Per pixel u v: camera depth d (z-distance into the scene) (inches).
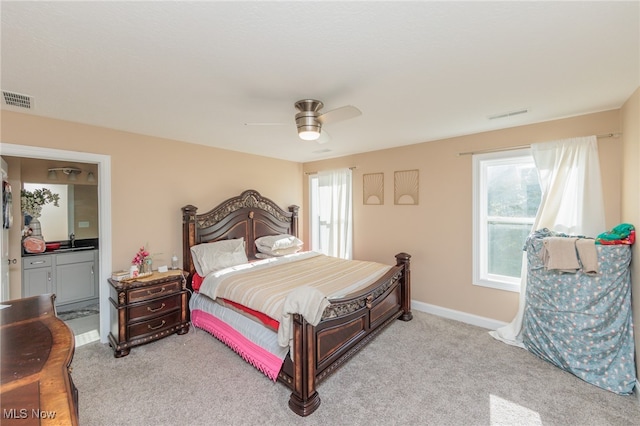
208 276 124.3
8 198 117.8
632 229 83.4
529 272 104.1
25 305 66.7
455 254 136.6
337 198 181.8
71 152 107.2
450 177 137.3
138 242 125.4
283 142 144.4
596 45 59.1
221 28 52.2
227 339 106.3
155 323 113.2
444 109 97.8
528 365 96.3
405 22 51.0
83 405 77.9
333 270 129.4
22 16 47.7
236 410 76.2
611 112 98.3
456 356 102.9
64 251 154.3
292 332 78.5
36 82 74.5
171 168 136.6
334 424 71.2
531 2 46.1
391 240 159.2
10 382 38.1
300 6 46.4
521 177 123.0
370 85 78.2
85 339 119.0
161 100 87.6
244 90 80.6
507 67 68.6
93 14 47.7
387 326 119.5
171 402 79.3
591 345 87.1
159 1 44.5
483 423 71.3
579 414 73.7
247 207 166.7
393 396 81.6
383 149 161.5
